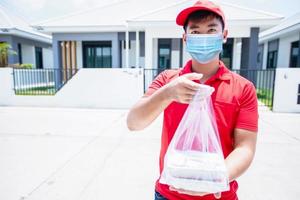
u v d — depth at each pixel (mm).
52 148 4543
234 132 1198
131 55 13242
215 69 1283
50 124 6512
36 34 15039
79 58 14023
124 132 5672
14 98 9641
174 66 12742
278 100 8125
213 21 1198
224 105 1166
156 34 10875
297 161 3873
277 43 15406
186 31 1277
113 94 9133
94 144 4781
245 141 1163
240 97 1181
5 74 9539
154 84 1404
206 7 1166
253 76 10359
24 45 15766
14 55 13945
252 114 1176
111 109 8922
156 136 5336
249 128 1157
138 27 10883
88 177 3324
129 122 1245
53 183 3154
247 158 1105
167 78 1374
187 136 1090
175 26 10562
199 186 961
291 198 2797
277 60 15406
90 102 9312
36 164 3773
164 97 1082
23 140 5059
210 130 1087
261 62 18359
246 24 9789
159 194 1339
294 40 13195
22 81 10016
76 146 4660
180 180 972
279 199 2775
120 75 9000
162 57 12836
